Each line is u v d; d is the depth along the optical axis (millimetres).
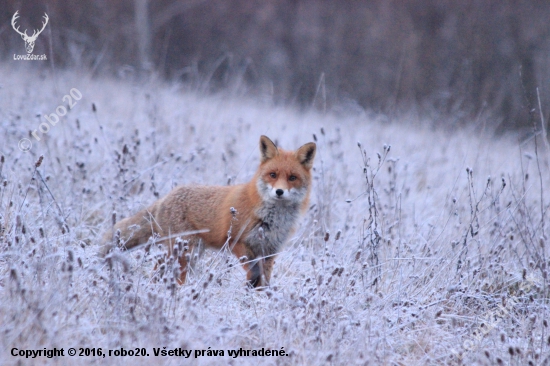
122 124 18375
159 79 28516
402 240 12305
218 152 17312
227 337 8031
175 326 7980
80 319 7785
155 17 45250
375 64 43938
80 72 27109
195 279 10141
